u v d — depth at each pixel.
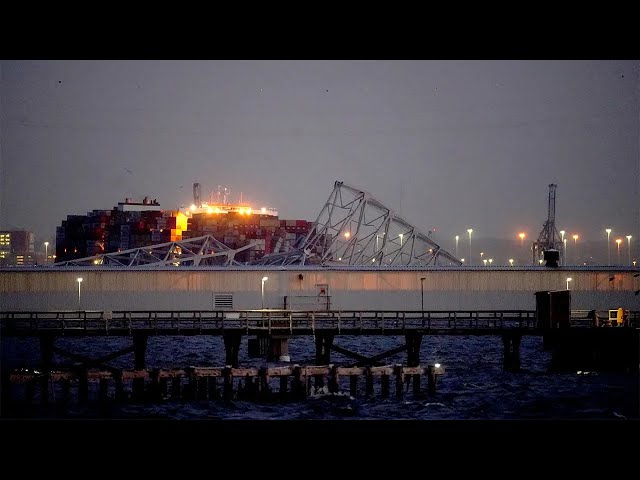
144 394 40.47
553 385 46.66
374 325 49.19
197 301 68.38
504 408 40.00
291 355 65.19
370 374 41.78
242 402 40.53
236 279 68.69
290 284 68.94
